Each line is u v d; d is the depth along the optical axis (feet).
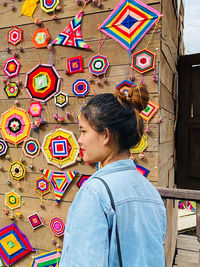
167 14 4.92
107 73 4.62
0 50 5.49
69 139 4.90
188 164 7.00
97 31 4.66
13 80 5.38
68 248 1.79
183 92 7.11
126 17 4.43
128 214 1.82
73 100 4.88
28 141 5.26
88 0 4.66
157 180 4.35
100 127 2.06
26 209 5.38
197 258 7.68
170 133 5.99
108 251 1.71
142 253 1.79
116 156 2.11
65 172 4.96
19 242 5.44
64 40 4.85
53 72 4.98
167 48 5.01
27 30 5.19
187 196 4.13
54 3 4.88
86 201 1.82
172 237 6.79
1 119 5.49
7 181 5.45
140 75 4.40
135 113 2.14
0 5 5.41
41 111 5.13
